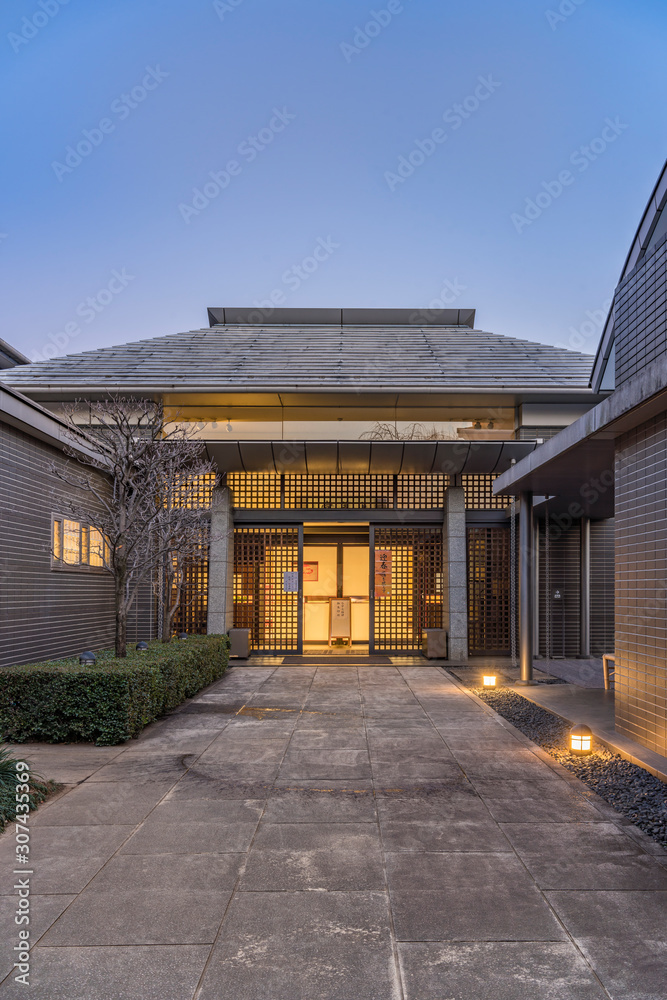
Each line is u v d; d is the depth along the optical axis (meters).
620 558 7.18
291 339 18.17
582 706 9.08
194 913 3.53
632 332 8.12
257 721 8.38
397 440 14.16
